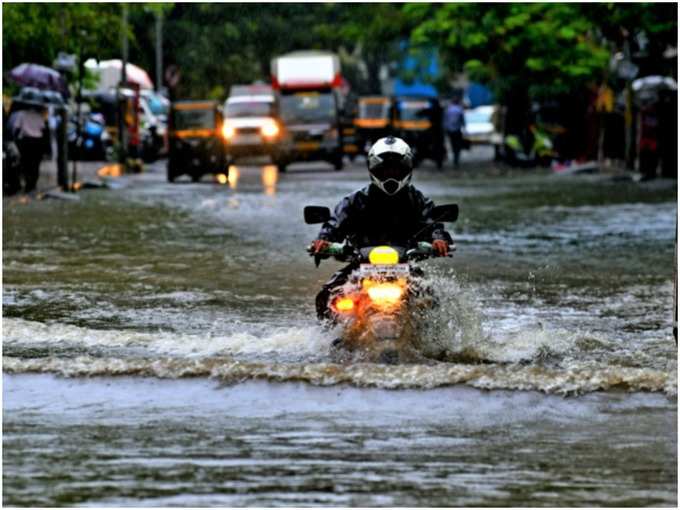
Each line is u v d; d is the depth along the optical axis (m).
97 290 31.06
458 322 22.78
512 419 17.78
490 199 63.19
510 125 105.56
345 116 123.00
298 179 85.19
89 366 20.56
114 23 80.81
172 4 85.75
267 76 154.25
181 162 81.06
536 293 30.84
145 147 111.88
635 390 19.39
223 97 151.38
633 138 84.25
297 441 16.62
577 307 28.69
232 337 24.25
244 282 32.56
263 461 15.68
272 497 14.23
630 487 14.69
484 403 18.58
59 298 29.73
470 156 132.75
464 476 15.06
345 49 175.00
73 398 18.97
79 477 15.00
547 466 15.52
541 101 100.06
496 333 24.67
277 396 18.98
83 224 48.41
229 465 15.52
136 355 22.59
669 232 46.00
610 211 55.25
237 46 150.62
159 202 60.47
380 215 22.67
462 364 21.31
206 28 148.12
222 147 82.50
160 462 15.63
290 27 152.50
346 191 69.94
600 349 23.25
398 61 161.38
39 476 15.03
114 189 71.50
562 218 51.91
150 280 32.91
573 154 99.25
